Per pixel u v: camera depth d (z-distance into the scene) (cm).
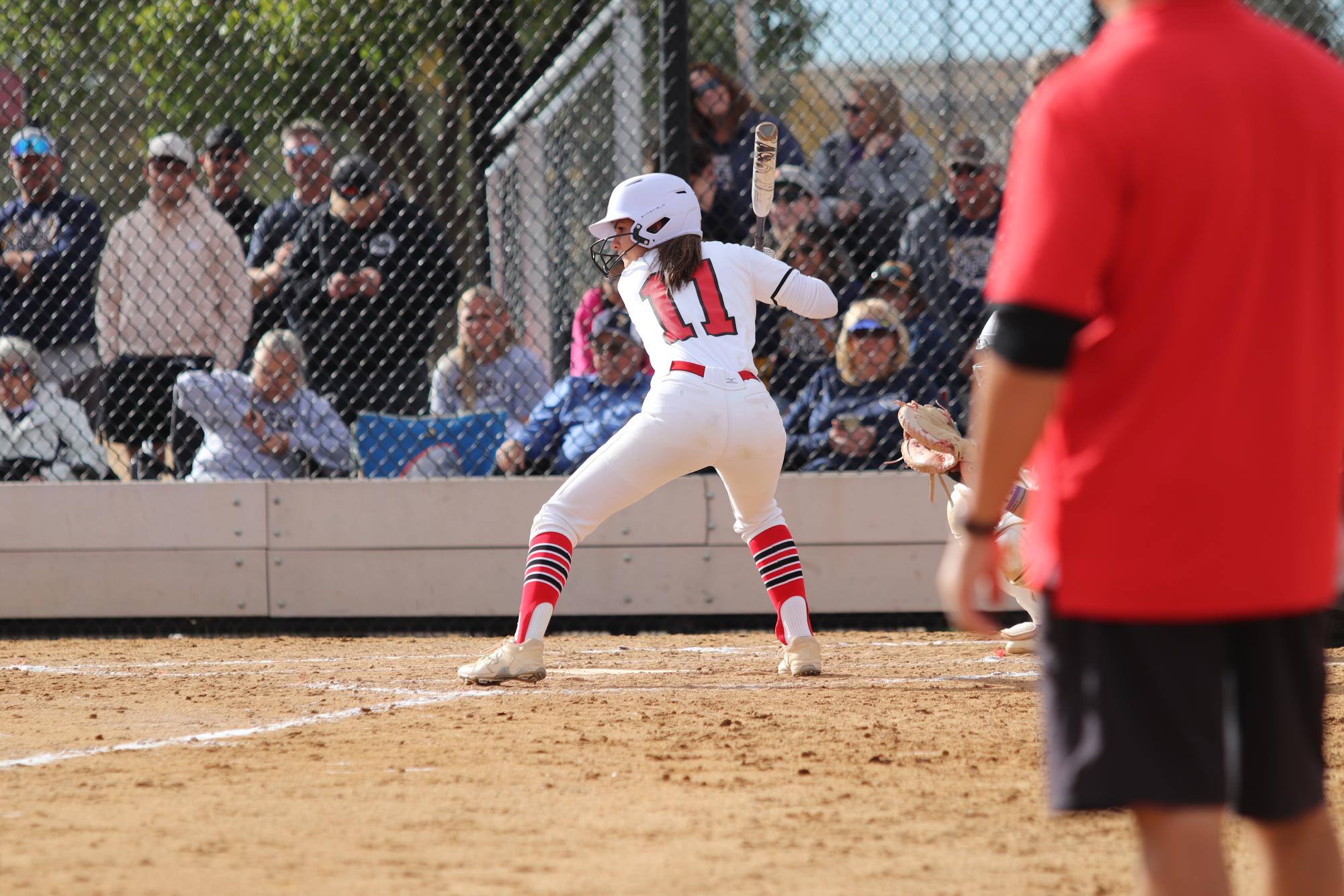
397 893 930
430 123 3008
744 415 1869
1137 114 645
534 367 2722
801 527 2597
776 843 1076
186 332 2775
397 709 1725
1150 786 666
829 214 2659
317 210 2777
